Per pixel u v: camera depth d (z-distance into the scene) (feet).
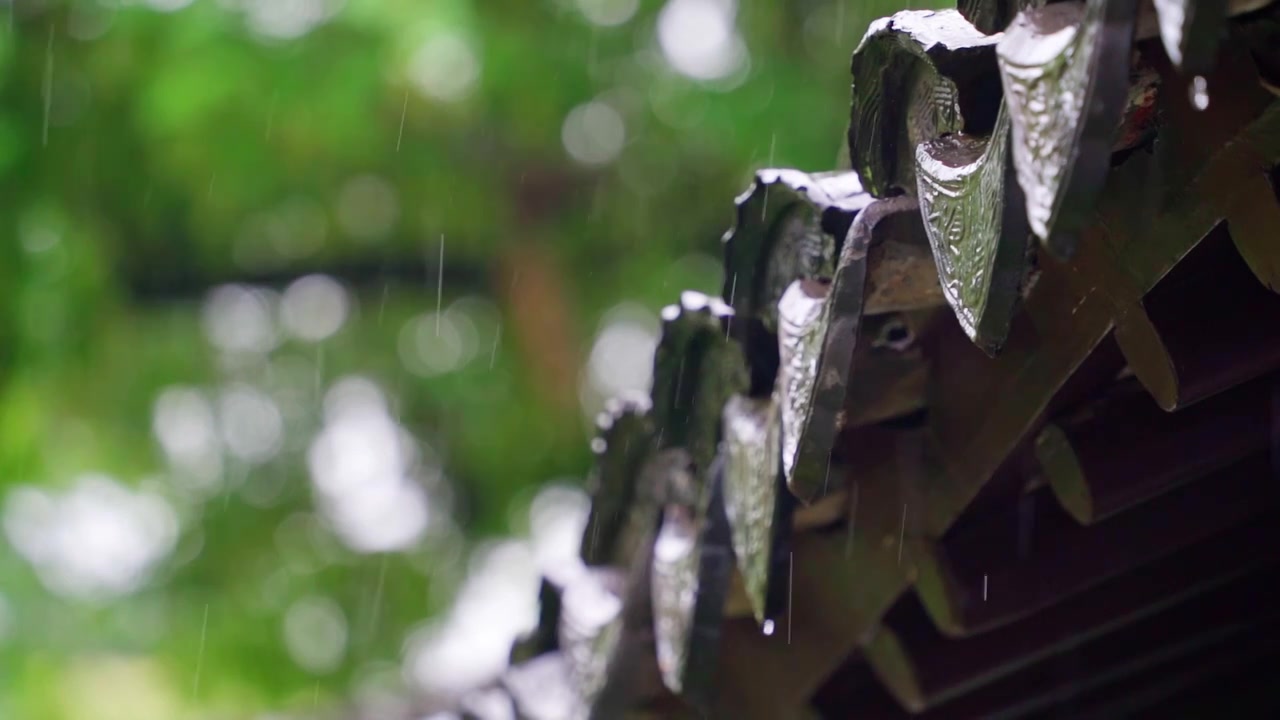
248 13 20.48
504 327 25.21
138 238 24.48
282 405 25.77
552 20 22.48
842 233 5.31
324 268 26.00
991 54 4.46
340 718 19.63
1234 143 4.35
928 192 4.66
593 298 25.05
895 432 6.08
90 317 22.86
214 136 21.45
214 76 20.31
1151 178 4.66
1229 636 7.88
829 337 4.91
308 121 21.11
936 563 6.17
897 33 4.78
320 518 25.81
